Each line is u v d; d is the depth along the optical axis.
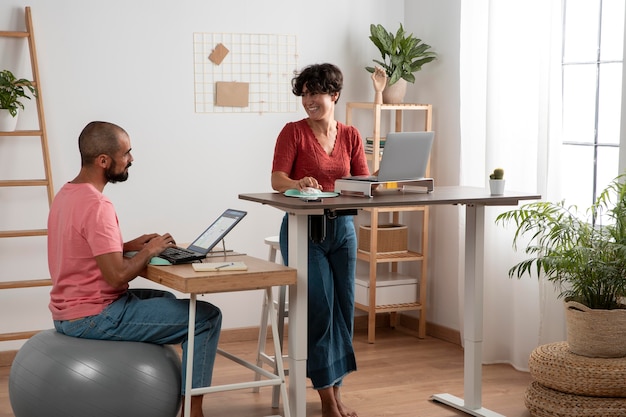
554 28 4.52
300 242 3.44
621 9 4.42
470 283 3.99
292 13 5.45
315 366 3.76
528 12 4.64
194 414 3.42
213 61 5.25
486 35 4.98
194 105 5.23
